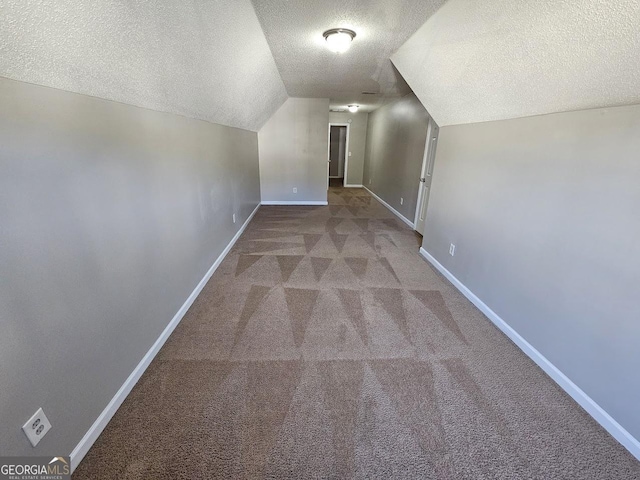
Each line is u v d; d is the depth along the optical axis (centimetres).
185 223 240
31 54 96
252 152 541
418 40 236
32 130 103
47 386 113
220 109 306
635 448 135
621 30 117
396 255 367
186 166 241
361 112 836
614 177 142
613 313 144
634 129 132
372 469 128
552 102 173
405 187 520
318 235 442
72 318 124
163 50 157
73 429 126
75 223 125
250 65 284
